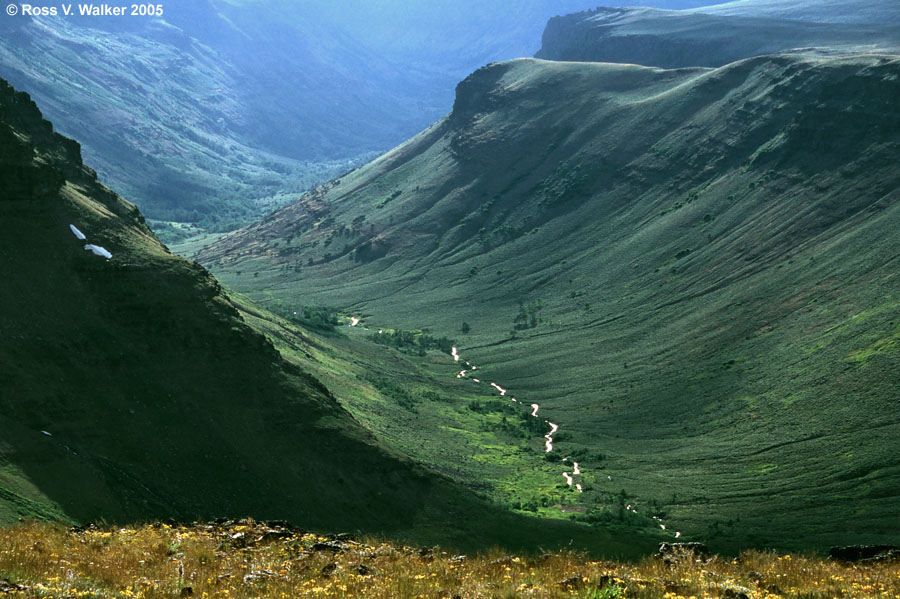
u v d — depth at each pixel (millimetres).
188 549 25000
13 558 21469
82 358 87500
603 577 19938
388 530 93312
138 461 79625
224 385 96500
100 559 22797
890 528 119125
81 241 100500
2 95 115000
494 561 23969
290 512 85375
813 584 20859
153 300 99062
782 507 135000
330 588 19688
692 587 19891
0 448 67875
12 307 87062
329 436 100125
